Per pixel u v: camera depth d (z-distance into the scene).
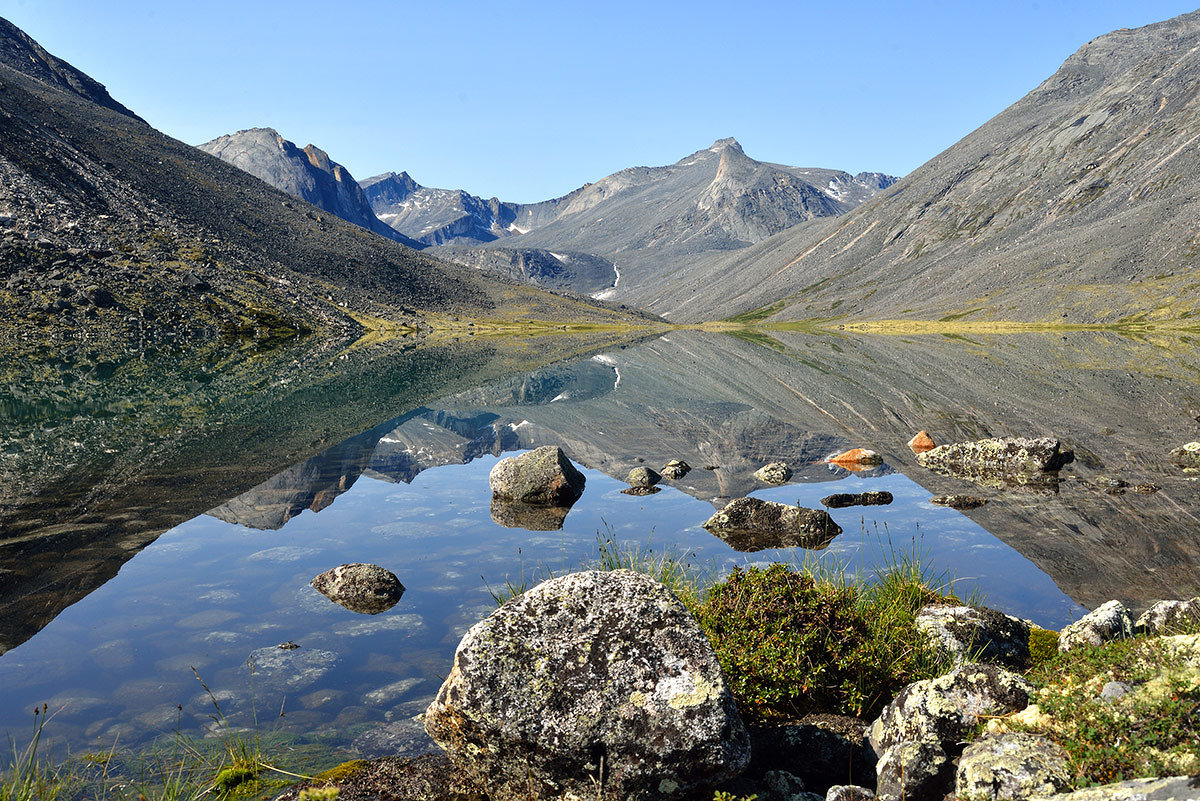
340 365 52.12
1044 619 11.70
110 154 112.44
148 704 8.40
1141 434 28.03
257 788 6.74
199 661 9.52
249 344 62.72
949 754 6.02
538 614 6.53
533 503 18.78
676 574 11.74
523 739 6.00
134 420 26.95
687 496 19.89
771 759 6.99
